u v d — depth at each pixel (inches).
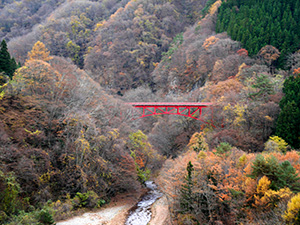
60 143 1408.7
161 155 2464.3
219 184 991.6
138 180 1785.2
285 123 1678.2
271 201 861.2
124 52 4790.8
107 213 1312.7
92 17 6146.7
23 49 4648.1
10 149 1151.6
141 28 5315.0
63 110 1486.2
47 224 965.8
